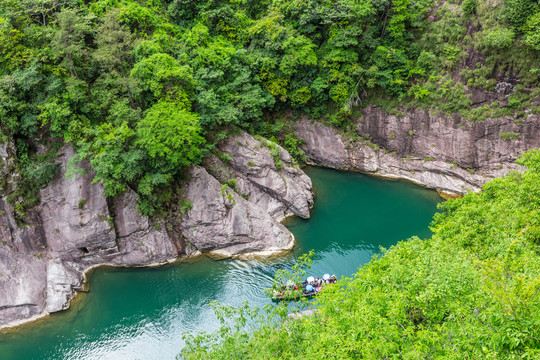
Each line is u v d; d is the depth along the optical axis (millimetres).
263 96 48594
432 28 47031
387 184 50156
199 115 40812
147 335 30750
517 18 40188
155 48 39219
